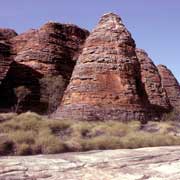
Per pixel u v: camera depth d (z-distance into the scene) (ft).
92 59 111.55
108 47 113.50
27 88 150.51
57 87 147.95
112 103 103.60
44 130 67.87
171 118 131.85
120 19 123.03
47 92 147.64
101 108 102.58
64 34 173.17
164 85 207.51
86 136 71.61
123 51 113.80
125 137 65.57
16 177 23.29
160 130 86.53
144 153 36.29
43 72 156.25
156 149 40.91
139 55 179.73
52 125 76.54
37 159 29.94
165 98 170.09
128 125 91.04
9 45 190.19
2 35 210.18
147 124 99.55
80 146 52.31
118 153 35.78
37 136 56.18
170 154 36.35
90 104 103.71
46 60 158.71
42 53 159.84
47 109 143.64
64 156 32.48
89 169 26.94
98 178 24.43
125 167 28.53
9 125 69.77
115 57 111.34
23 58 159.84
